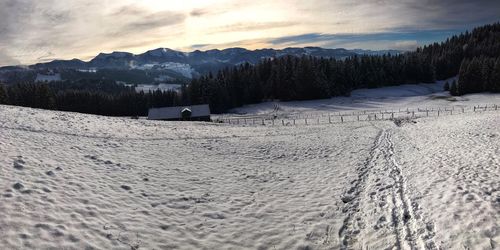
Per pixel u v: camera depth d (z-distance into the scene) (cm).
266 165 2148
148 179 1591
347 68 11475
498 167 1562
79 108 11350
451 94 9906
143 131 2964
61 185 1273
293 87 10250
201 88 10500
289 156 2436
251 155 2417
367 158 2264
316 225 1236
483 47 14625
